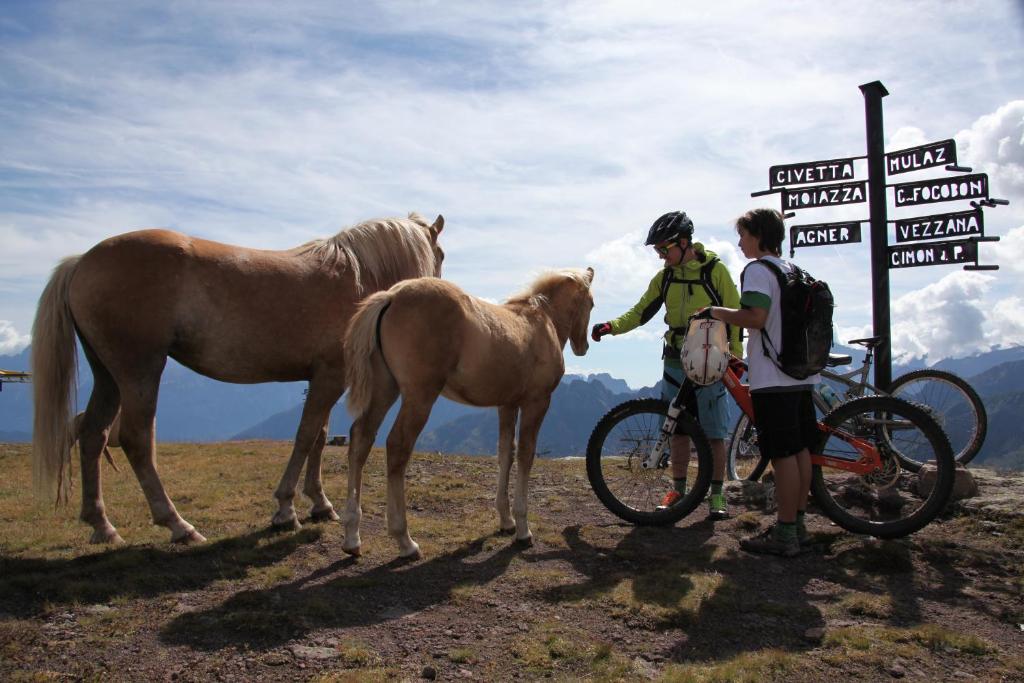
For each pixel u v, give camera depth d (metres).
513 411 5.72
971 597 4.29
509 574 4.57
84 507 5.11
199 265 5.05
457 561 4.86
